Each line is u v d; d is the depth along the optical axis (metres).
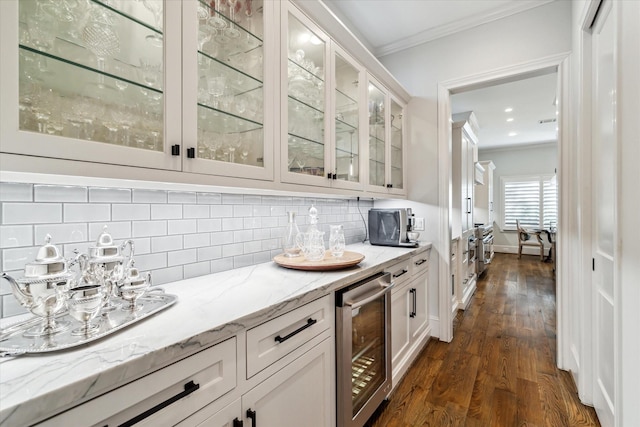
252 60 1.28
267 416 0.94
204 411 0.74
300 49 1.54
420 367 2.16
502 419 1.62
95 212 1.03
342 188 1.80
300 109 1.56
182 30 0.95
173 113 0.92
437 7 2.35
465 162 3.71
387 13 2.42
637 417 1.02
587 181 1.73
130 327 0.75
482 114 4.98
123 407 0.59
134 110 0.88
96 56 0.81
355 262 1.49
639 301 1.01
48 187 0.93
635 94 1.06
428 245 2.54
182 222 1.30
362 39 2.73
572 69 2.10
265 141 1.26
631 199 1.09
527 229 7.40
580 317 1.80
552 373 2.07
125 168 0.81
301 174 1.47
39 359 0.60
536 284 4.54
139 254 1.15
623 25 1.15
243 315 0.84
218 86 1.15
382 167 2.39
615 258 1.19
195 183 0.99
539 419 1.62
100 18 0.83
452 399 1.80
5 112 0.62
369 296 1.44
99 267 0.84
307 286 1.16
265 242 1.73
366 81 2.08
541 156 7.55
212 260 1.42
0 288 0.84
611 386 1.42
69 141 0.72
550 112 4.88
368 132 2.10
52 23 0.74
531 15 2.27
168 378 0.67
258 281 1.25
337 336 1.28
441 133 2.66
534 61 2.26
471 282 4.04
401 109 2.72
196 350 0.73
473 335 2.73
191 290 1.11
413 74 2.79
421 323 2.43
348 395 1.30
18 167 0.64
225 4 1.18
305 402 1.11
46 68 0.72
